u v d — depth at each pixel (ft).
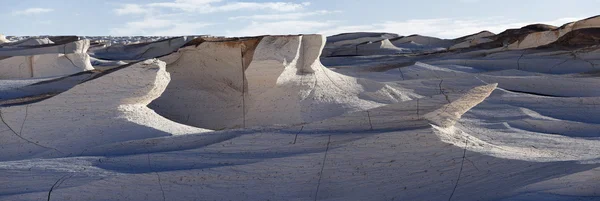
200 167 25.07
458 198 22.63
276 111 43.60
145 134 30.99
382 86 49.37
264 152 26.17
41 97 37.27
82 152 28.60
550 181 21.75
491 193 22.30
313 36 47.09
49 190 23.32
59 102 32.32
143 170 25.00
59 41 112.06
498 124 39.60
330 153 25.08
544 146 32.55
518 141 34.04
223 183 24.23
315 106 43.70
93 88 32.68
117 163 25.76
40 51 88.33
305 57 47.19
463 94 27.04
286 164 24.79
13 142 31.07
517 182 22.57
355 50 125.49
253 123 43.60
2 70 64.18
